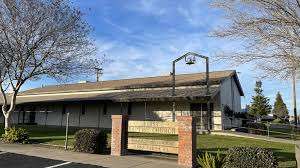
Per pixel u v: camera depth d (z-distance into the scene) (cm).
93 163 1284
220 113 2756
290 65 1040
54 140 2038
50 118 3934
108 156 1451
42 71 2223
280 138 2409
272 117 6681
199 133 2569
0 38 2088
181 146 1281
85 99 3316
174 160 1354
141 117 3178
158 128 1420
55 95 4106
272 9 1052
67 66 2259
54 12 2186
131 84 3509
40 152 1550
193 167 1236
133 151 1558
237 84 3347
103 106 3488
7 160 1330
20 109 4256
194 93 2667
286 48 1052
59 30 2194
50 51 2206
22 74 2197
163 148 1395
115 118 1518
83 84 4262
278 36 1051
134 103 3250
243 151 1021
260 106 5866
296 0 1036
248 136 2348
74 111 3722
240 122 3294
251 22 1062
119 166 1230
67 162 1298
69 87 4269
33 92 4456
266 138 2294
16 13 2089
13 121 4303
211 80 2838
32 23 2127
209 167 1098
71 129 3131
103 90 3628
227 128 2816
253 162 992
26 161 1313
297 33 1042
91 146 1541
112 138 1509
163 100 2723
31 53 2156
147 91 3172
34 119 4109
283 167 1216
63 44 2216
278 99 7800
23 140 1948
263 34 1062
